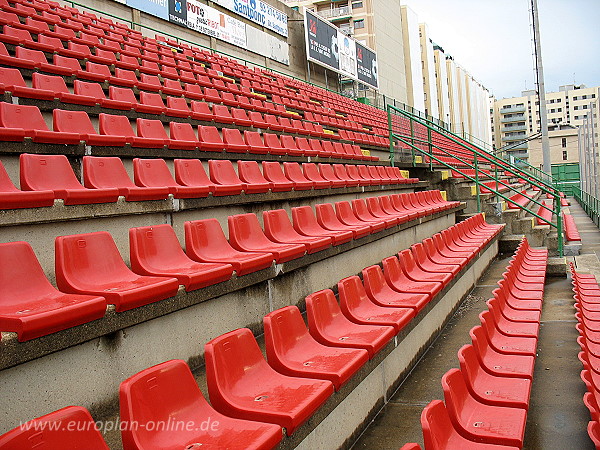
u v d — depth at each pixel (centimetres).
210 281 268
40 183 328
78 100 535
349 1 3594
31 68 586
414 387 317
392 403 295
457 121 5647
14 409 172
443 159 1408
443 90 5297
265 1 1866
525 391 258
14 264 215
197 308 265
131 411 152
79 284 234
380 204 663
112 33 984
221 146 602
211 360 189
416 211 698
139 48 968
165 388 169
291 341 246
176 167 455
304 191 570
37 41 734
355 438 250
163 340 241
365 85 2556
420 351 369
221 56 1429
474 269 611
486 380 272
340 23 3534
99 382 206
